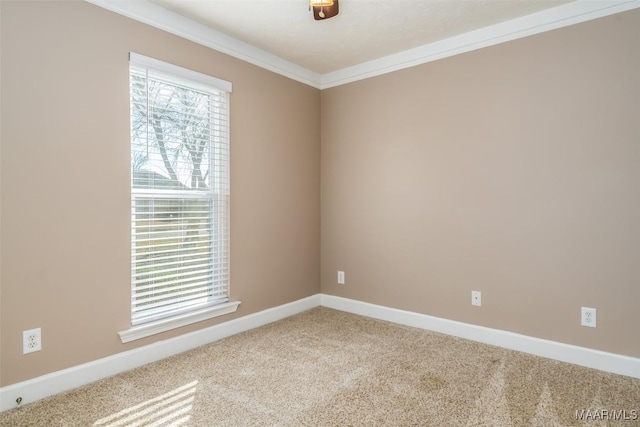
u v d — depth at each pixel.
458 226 2.90
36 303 1.95
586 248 2.38
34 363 1.95
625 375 2.25
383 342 2.79
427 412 1.85
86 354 2.14
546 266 2.52
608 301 2.31
